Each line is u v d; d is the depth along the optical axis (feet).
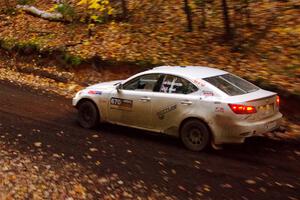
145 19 56.44
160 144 30.35
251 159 27.17
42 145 29.53
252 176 24.38
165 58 46.34
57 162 26.27
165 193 22.09
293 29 43.06
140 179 23.91
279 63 39.11
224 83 29.01
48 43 58.49
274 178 24.09
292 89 35.06
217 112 27.48
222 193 22.11
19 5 72.95
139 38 52.70
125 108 32.19
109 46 53.06
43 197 21.15
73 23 62.34
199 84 28.86
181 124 29.37
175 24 52.75
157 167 25.79
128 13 59.11
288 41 41.65
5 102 42.60
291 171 25.17
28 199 20.81
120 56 49.73
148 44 50.65
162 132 30.58
